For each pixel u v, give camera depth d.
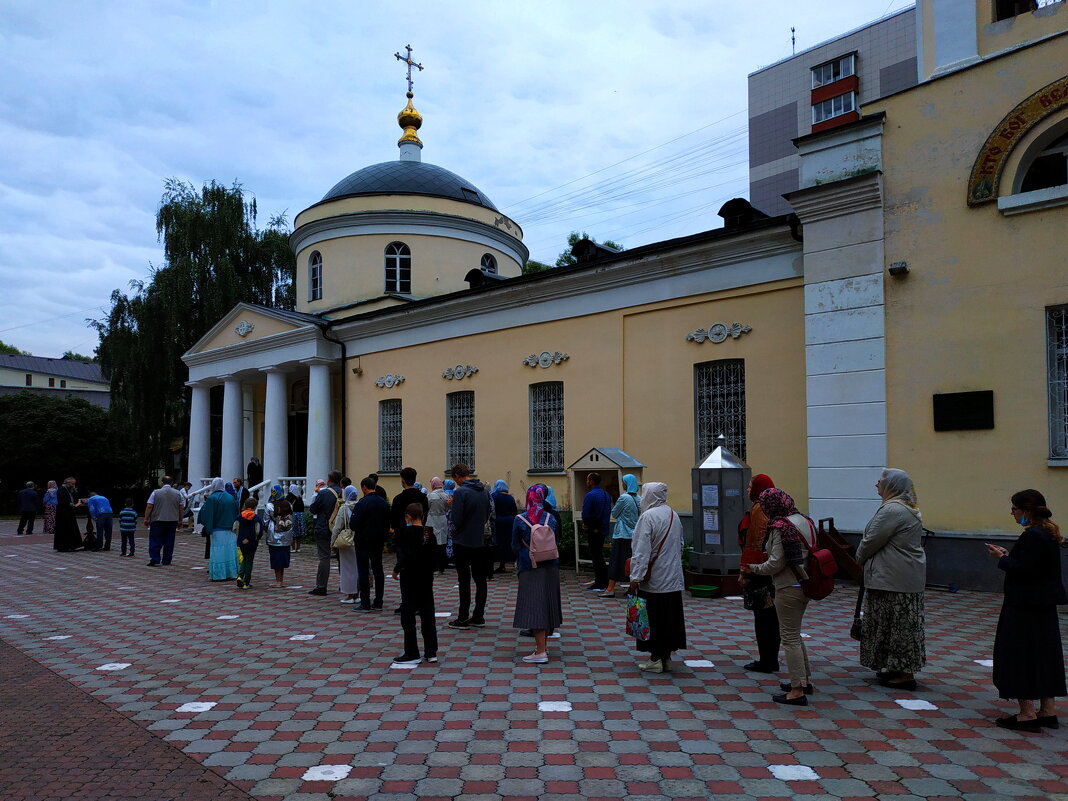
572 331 16.44
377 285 25.11
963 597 10.08
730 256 13.80
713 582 11.00
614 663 7.44
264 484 22.95
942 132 11.02
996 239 10.50
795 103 41.25
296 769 4.84
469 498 9.30
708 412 14.22
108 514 20.23
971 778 4.60
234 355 25.08
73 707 6.25
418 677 7.01
